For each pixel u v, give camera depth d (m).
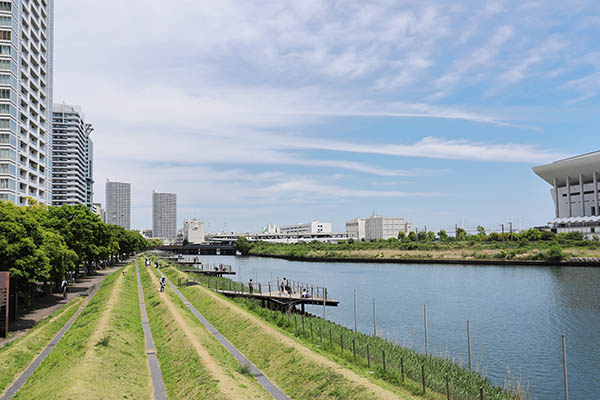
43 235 53.78
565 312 65.19
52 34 142.12
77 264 79.00
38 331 41.03
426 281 104.56
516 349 46.84
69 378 25.69
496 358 43.78
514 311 66.75
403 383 29.05
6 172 103.94
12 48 107.19
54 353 34.12
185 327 41.50
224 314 50.12
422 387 28.91
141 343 39.81
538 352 45.75
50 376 27.91
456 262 153.12
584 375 38.81
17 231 46.47
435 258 164.00
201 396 25.56
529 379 37.88
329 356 34.09
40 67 129.62
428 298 79.50
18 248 45.44
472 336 52.28
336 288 93.56
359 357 35.12
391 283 101.38
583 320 60.03
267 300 65.12
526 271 119.69
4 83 105.19
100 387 25.27
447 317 63.00
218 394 24.92
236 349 38.28
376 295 83.50
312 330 44.31
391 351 37.69
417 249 180.00
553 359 43.44
